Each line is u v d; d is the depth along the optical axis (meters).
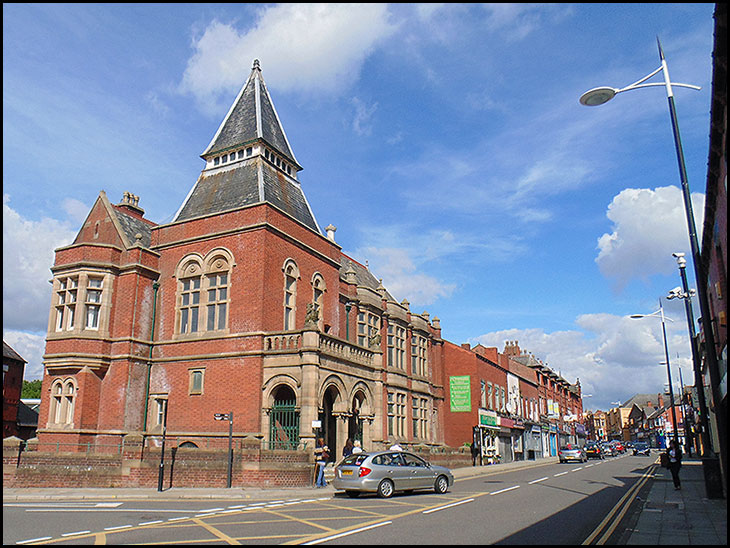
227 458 20.00
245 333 23.92
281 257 25.73
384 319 34.53
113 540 10.04
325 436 28.16
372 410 27.02
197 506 15.20
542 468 35.22
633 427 158.62
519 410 54.53
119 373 24.58
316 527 11.34
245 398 23.25
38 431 24.38
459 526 11.31
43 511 14.11
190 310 25.94
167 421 24.75
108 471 20.16
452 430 40.50
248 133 28.88
